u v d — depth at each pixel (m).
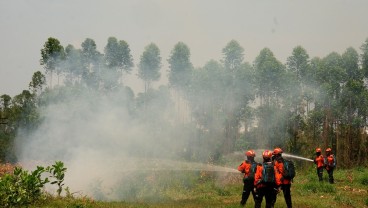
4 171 21.39
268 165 10.41
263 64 68.69
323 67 70.62
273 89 70.00
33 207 10.31
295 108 69.75
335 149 63.97
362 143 56.56
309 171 27.44
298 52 72.94
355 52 70.94
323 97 69.38
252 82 71.31
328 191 16.83
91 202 11.94
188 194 17.66
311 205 12.63
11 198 10.29
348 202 13.65
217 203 13.69
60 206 10.77
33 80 38.28
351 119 67.88
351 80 67.88
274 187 10.30
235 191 18.45
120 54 65.12
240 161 33.47
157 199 15.44
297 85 69.50
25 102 37.44
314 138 61.22
